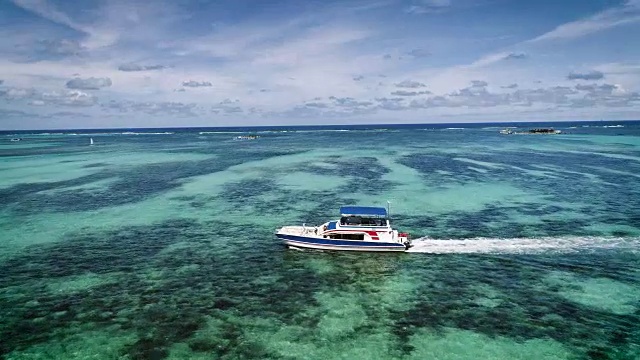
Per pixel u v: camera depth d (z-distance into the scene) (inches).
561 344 681.0
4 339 703.7
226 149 4077.3
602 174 2176.4
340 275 961.5
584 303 812.6
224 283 917.2
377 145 4404.5
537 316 767.7
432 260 1043.9
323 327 738.8
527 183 1951.3
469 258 1050.1
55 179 2223.2
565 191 1761.8
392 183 2000.5
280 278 945.5
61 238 1224.2
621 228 1248.8
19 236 1242.6
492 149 3678.6
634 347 670.5
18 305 816.9
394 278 941.8
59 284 911.0
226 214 1475.1
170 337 706.2
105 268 999.0
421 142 4835.1
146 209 1552.7
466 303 820.6
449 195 1717.5
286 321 759.1
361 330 729.0
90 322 754.8
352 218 1131.3
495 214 1423.5
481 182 1993.1
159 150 4015.8
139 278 941.8
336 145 4498.0
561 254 1062.4
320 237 1107.3
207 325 744.3
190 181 2122.3
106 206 1604.3
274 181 2096.5
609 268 973.8
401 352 665.0
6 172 2481.5
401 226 1302.9
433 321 756.0
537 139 4987.7
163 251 1113.4
